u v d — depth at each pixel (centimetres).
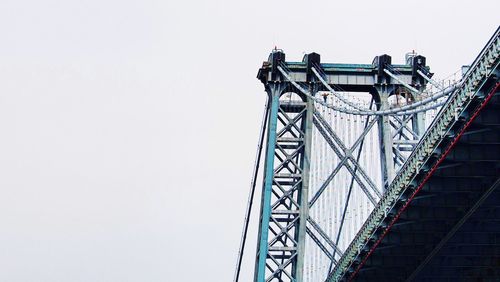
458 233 7688
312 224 9669
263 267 9562
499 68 5634
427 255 8169
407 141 9606
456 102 6134
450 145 6359
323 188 9750
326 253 9638
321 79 9762
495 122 6066
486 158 6456
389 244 7950
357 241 8344
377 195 9544
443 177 6869
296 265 9600
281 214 9725
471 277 8456
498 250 7988
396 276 8794
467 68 6681
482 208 7144
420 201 7238
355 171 9756
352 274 8712
